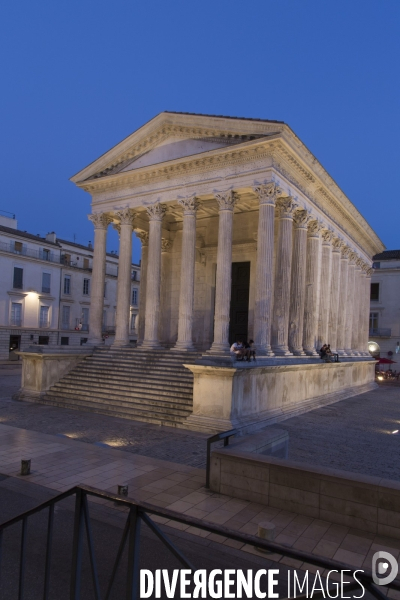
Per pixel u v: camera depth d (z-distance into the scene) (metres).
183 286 25.69
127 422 19.39
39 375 24.47
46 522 9.00
